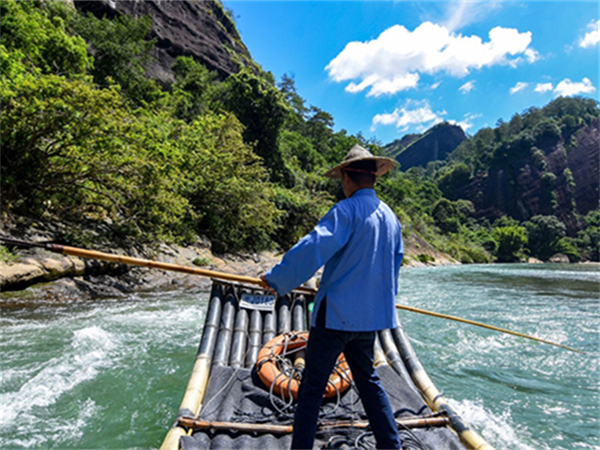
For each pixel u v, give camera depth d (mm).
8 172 9344
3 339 4820
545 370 4512
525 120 118562
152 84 26953
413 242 41438
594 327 6727
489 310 8508
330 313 1806
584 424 3195
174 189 12023
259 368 2771
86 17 29219
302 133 60906
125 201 10984
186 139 15773
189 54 41656
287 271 1723
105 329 5520
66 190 10414
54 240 8852
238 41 58281
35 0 22969
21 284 6949
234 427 2135
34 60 16141
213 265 12516
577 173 98750
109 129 9555
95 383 3648
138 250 10695
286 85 63938
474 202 100062
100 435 2736
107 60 25719
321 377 1869
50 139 9953
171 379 3791
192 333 5531
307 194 28469
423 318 7227
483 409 3473
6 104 8766
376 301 1842
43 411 3078
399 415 2365
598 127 105562
